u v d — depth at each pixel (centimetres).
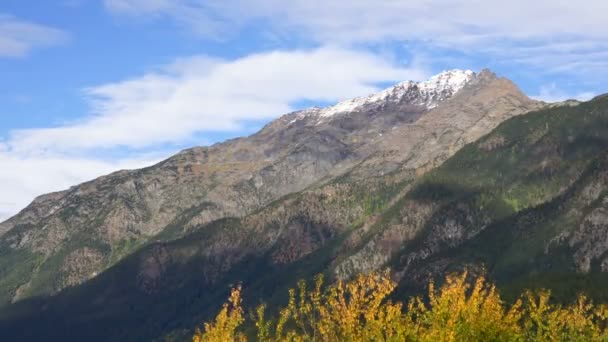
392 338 5247
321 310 5353
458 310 5944
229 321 5369
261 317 5538
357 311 5278
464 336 5894
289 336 5400
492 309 6244
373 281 5416
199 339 5394
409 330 5325
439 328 5538
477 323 6031
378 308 5403
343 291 5400
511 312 6456
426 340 5356
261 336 5519
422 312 6059
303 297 5450
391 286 5372
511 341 6269
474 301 6112
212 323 5409
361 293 5369
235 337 5525
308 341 5356
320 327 5294
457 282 6369
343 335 5234
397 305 5378
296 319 5469
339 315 5328
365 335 5219
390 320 5356
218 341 5253
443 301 5916
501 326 6216
